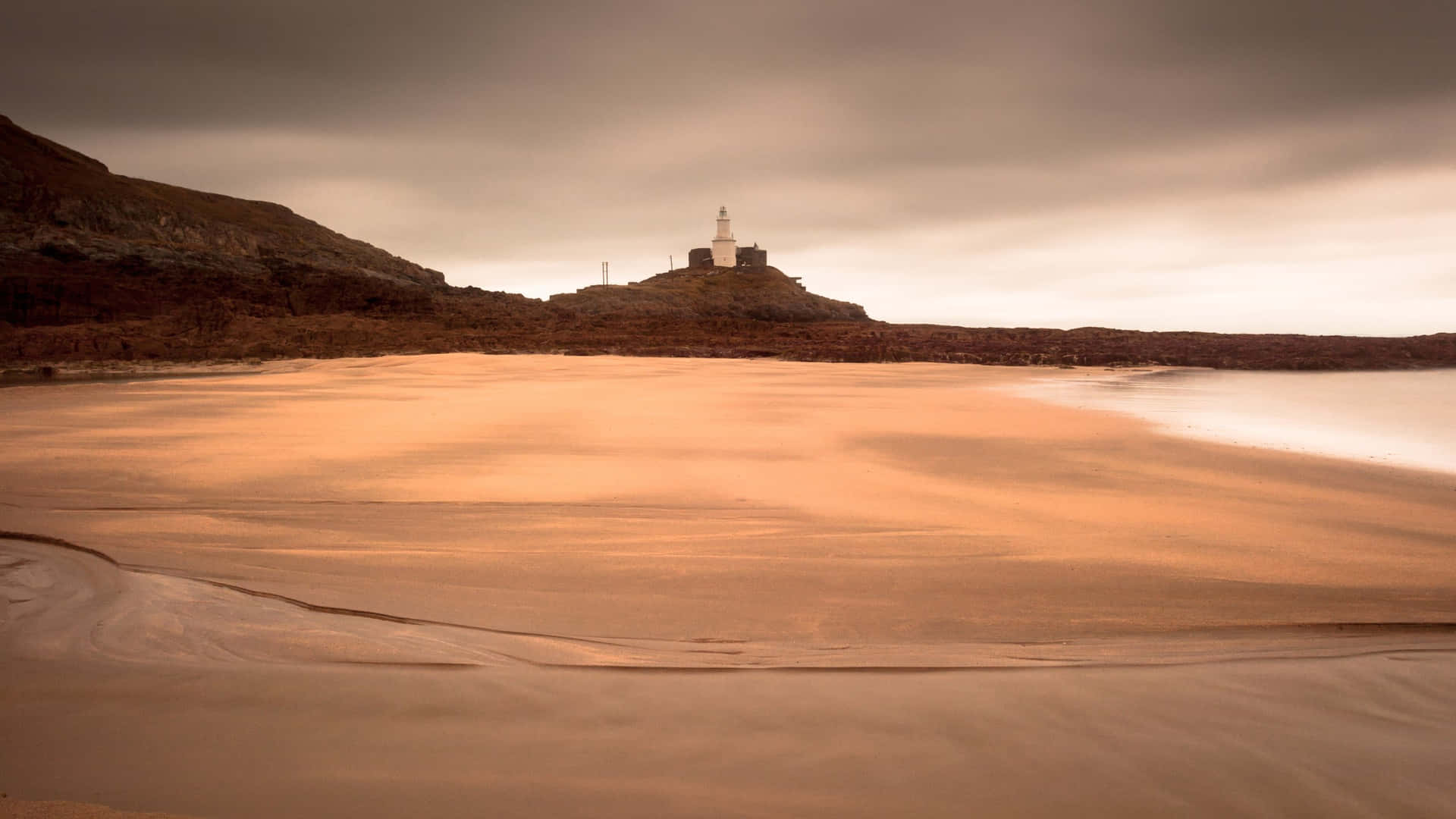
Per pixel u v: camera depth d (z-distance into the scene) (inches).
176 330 2591.0
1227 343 2795.3
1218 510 420.8
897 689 208.2
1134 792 159.3
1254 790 160.7
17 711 191.9
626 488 462.9
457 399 1028.5
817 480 490.3
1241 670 223.0
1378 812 153.6
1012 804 154.3
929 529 379.6
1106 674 219.3
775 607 281.4
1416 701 203.0
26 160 4188.0
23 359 2139.5
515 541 360.2
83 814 141.5
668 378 1514.5
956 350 2568.9
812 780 162.1
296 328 2679.6
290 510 411.8
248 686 206.8
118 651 232.8
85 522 387.2
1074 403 1055.0
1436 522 398.0
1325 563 330.3
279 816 147.6
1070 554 343.3
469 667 222.5
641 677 215.5
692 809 150.6
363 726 184.9
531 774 163.3
